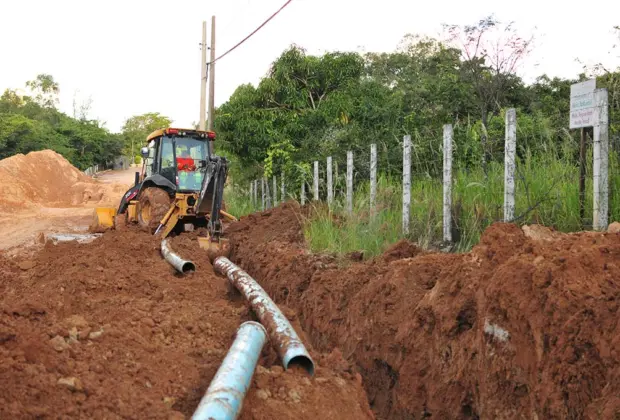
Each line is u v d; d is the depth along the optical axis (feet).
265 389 14.28
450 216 27.96
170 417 12.41
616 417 12.61
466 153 37.35
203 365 15.80
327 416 14.19
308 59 71.67
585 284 15.12
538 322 15.53
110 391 12.83
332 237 32.14
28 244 47.62
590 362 14.12
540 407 14.88
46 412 11.21
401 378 20.13
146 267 29.91
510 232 19.31
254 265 36.83
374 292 22.89
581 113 22.31
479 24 51.98
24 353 12.59
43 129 198.29
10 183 113.19
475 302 18.24
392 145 50.34
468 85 55.06
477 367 17.16
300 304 28.27
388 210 33.47
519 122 38.55
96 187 126.11
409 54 96.73
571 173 24.76
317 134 64.49
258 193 81.56
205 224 46.09
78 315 18.49
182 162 47.16
